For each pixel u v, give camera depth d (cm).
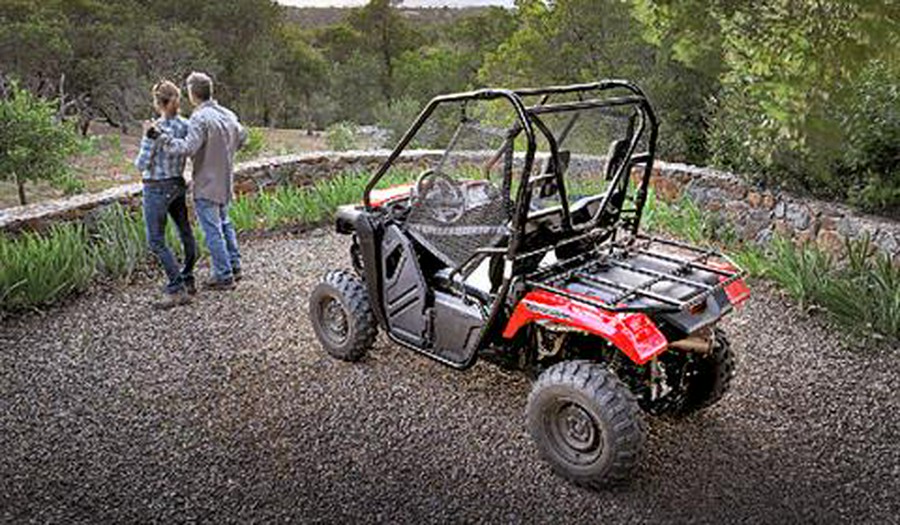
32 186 1622
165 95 580
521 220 396
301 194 816
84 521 370
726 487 392
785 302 610
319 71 3234
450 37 3491
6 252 609
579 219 437
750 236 727
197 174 609
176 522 369
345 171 898
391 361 519
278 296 630
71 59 2459
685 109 1042
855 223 631
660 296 381
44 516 373
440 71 2922
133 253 664
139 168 576
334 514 374
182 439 435
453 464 411
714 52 431
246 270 686
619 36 1248
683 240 742
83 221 702
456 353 462
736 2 393
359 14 3650
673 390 435
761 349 536
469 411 459
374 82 3167
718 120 801
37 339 557
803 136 369
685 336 402
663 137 1017
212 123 596
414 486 394
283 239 770
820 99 363
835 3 343
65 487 395
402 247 471
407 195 529
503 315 434
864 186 648
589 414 379
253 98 3075
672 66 1041
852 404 467
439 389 483
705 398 446
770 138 489
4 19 2359
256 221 797
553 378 387
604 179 439
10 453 423
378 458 416
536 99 865
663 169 800
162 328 572
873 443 428
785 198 691
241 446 428
